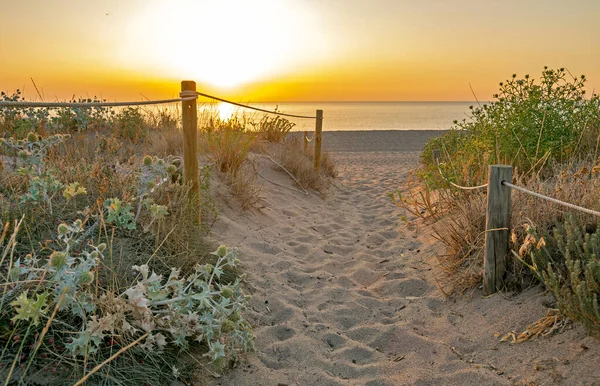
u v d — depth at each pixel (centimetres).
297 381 275
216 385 260
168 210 401
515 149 573
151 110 970
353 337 334
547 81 583
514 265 348
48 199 335
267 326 339
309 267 464
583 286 253
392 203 761
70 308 247
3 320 228
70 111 784
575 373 243
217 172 642
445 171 606
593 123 602
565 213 350
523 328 300
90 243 312
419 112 9956
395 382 275
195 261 346
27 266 251
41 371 215
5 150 471
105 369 228
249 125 890
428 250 487
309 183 816
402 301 387
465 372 273
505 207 345
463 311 349
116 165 411
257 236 521
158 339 246
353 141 1922
